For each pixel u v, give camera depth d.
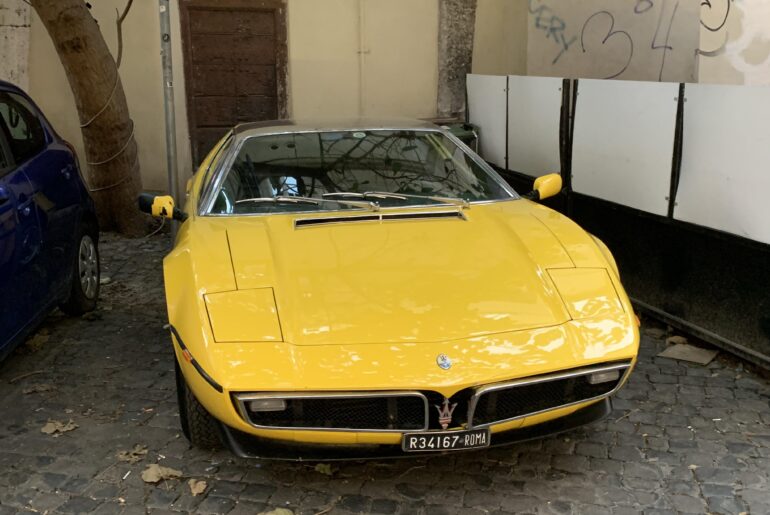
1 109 4.37
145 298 5.66
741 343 4.29
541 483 3.24
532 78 6.20
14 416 3.85
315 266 3.33
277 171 4.14
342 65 8.45
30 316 4.13
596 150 5.37
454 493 3.17
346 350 2.87
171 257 3.51
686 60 7.15
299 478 3.28
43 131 4.88
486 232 3.69
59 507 3.07
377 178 4.15
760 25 6.45
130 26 7.82
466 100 7.80
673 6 7.24
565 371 2.95
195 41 7.97
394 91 8.66
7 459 3.44
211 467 3.37
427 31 8.62
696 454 3.45
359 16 8.38
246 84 8.23
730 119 4.15
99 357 4.59
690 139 4.45
